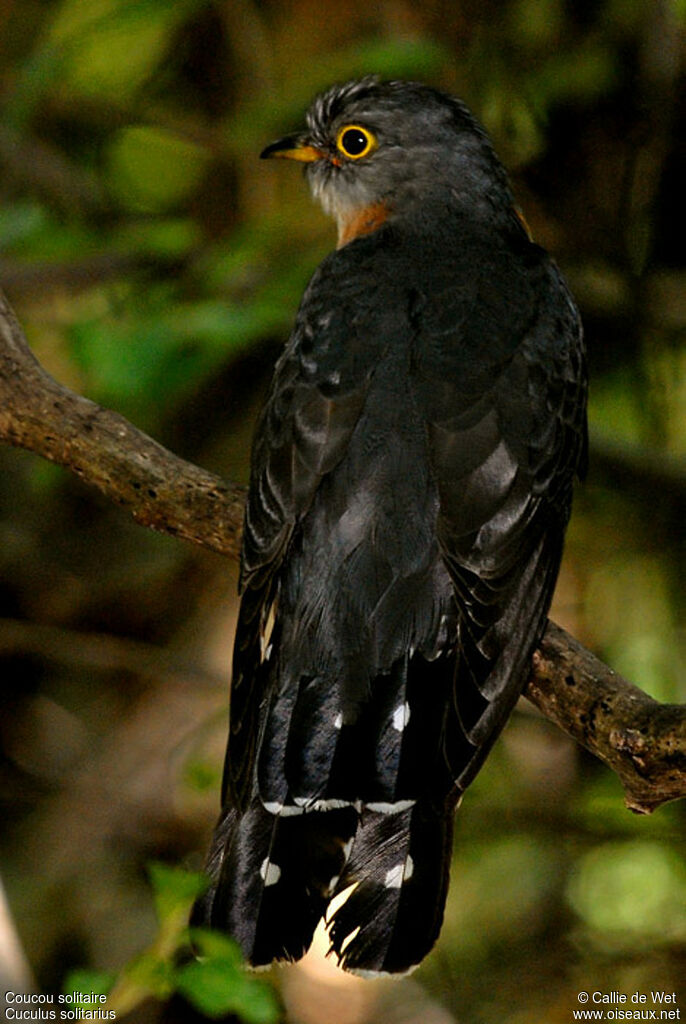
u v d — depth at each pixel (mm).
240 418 13062
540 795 12617
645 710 6914
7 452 12766
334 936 6738
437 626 7480
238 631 7406
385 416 7918
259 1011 6523
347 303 8484
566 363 8539
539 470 7949
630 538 12805
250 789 7000
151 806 12344
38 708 12797
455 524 7586
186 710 12617
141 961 6684
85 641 11586
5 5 13492
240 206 13617
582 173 12469
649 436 12969
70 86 13508
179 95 13867
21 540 12672
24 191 13250
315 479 7777
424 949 6688
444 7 12406
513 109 12438
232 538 8039
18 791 12289
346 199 9984
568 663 7340
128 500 8180
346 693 7266
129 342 10562
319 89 11195
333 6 13062
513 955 12250
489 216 9625
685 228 12516
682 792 6781
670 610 12703
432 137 9766
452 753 7000
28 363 8320
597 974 11953
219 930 6754
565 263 12742
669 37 12148
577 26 12242
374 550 7586
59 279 11727
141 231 11938
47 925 11828
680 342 12828
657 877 12555
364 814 6883
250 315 10625
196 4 11547
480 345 8211
